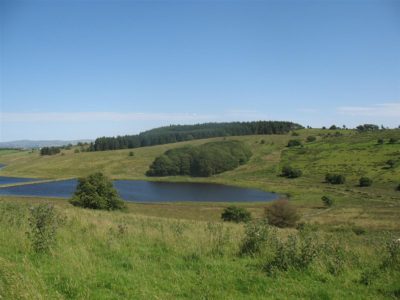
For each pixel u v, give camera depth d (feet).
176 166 586.86
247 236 43.88
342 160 538.88
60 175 581.94
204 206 308.81
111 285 29.68
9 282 25.59
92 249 40.88
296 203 342.85
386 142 587.27
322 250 38.96
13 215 54.13
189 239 46.65
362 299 29.27
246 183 498.69
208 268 36.24
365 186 426.92
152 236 48.98
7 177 557.74
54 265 33.71
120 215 95.14
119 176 582.76
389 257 37.91
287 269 35.27
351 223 225.15
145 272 33.78
